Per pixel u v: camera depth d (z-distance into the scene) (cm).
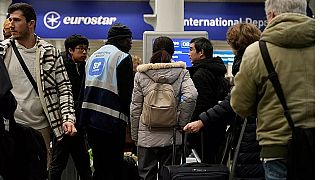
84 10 1370
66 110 425
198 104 497
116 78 495
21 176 335
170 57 498
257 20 1390
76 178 643
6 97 302
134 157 631
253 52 276
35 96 420
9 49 419
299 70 268
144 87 477
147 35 747
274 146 269
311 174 261
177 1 959
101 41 1448
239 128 388
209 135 485
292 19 271
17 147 331
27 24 418
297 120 265
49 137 436
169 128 480
